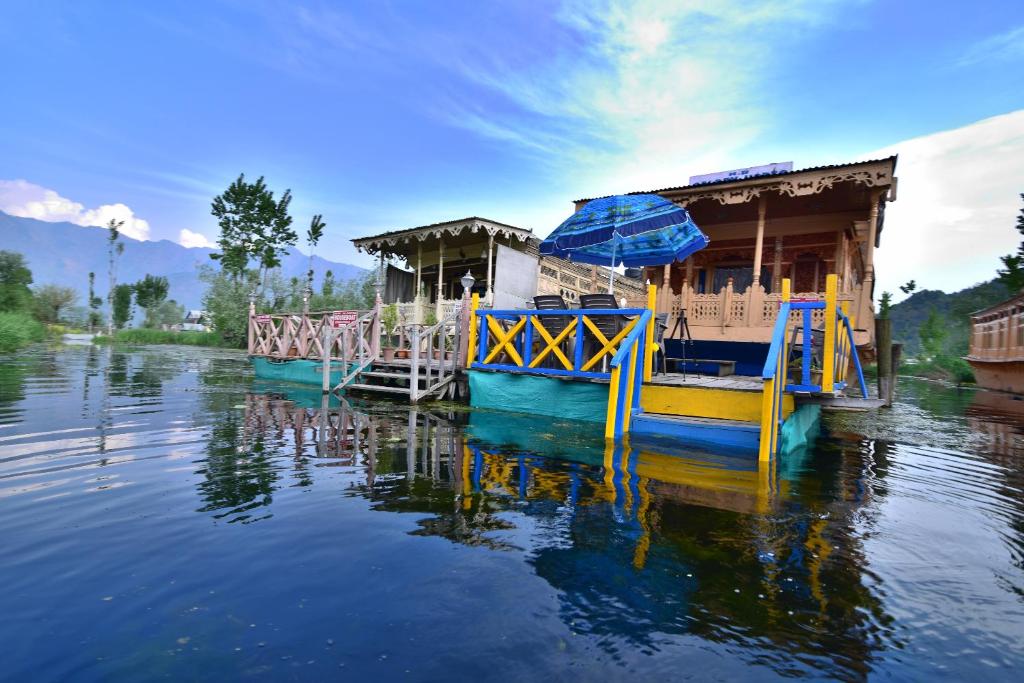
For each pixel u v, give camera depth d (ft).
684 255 32.12
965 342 123.75
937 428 29.81
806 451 21.01
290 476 14.28
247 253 117.19
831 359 19.04
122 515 10.91
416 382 30.68
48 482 13.07
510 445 19.34
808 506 13.19
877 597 8.52
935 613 8.06
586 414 24.79
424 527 10.80
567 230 26.63
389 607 7.57
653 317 23.41
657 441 20.36
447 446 18.84
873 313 33.76
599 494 13.57
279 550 9.39
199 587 7.98
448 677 6.04
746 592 8.53
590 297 25.07
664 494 13.75
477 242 60.34
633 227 24.12
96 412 23.93
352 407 28.32
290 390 35.81
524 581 8.57
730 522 11.80
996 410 41.29
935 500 14.39
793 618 7.78
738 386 21.77
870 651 7.00
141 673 5.92
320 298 101.40
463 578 8.57
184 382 39.29
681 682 6.16
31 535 9.77
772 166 40.29
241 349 112.88
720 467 16.87
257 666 6.12
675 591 8.46
